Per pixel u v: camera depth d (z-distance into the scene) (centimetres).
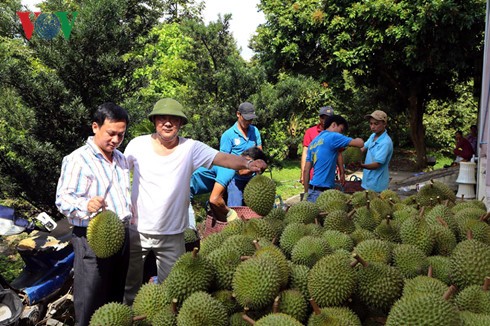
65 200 327
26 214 765
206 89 1161
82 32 715
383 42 1515
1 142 707
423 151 1858
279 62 1777
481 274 243
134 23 858
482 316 211
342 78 1712
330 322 212
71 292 420
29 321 388
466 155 1430
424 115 2472
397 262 260
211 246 298
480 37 1438
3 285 393
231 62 1112
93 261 335
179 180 372
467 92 2452
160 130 362
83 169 337
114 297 352
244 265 235
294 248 274
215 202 470
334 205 353
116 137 339
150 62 822
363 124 2217
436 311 195
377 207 346
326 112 725
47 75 717
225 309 233
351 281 228
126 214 351
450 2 1316
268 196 336
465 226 318
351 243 288
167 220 372
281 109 1120
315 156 587
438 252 292
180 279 240
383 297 229
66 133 732
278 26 1692
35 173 729
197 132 1056
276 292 227
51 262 416
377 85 1895
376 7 1431
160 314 237
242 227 320
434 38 1448
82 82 752
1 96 742
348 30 1567
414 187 1102
